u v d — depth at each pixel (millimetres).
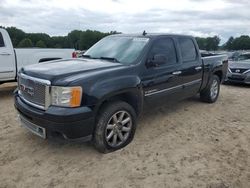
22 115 4195
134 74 4469
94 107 3807
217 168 3812
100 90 3867
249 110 6785
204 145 4566
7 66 7684
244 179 3557
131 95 4422
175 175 3625
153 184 3422
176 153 4246
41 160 3967
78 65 4375
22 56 7996
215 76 7230
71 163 3893
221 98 8109
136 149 4348
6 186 3344
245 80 10312
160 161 3986
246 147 4520
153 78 4828
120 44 5246
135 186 3375
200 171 3732
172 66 5328
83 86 3734
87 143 4512
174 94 5504
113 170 3727
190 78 5941
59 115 3594
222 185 3416
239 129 5363
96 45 5738
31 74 4070
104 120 3998
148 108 4973
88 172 3670
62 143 4504
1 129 5125
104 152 4156
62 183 3424
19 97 4434
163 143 4605
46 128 3775
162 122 5641
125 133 4402
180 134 5023
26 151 4230
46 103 3764
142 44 4973
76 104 3674
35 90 3947
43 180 3480
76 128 3684
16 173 3623
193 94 6426
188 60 5918
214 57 7066
